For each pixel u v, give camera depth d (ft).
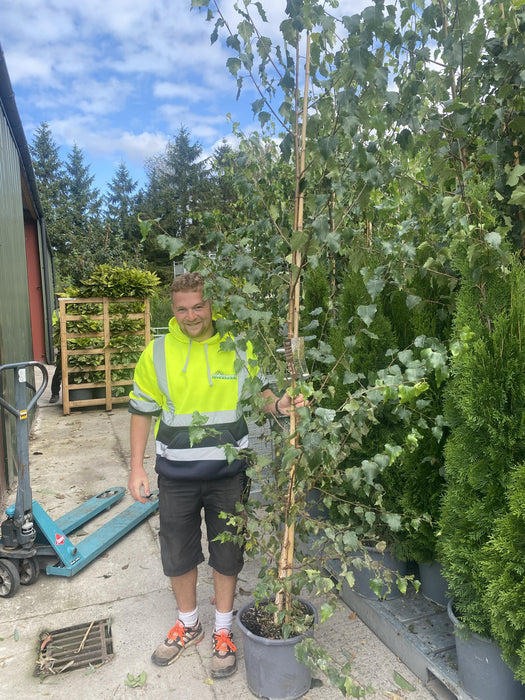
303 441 5.86
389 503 8.52
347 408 6.00
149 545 11.97
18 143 24.52
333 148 5.24
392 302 9.50
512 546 5.51
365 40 5.04
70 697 7.40
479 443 6.19
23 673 7.91
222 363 7.49
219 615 8.00
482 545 6.20
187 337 7.59
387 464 6.07
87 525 12.90
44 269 44.27
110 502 13.70
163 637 8.76
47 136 191.31
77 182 192.65
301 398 6.77
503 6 7.02
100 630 8.92
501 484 5.99
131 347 25.64
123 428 22.44
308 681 7.25
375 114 5.49
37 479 16.19
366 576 8.86
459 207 6.48
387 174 6.00
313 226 5.59
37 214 40.50
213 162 13.99
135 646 8.52
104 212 185.26
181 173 154.51
